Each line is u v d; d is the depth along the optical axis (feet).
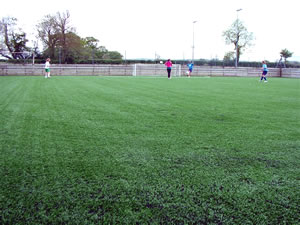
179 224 5.70
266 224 5.78
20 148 10.77
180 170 8.63
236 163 9.35
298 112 20.24
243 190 7.32
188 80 68.18
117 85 44.73
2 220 5.82
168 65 75.20
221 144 11.57
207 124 15.58
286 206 6.54
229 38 151.64
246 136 12.97
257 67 124.06
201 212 6.18
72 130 13.75
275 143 11.84
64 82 51.06
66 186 7.43
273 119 17.37
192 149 10.82
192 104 23.79
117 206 6.40
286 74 112.37
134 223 5.72
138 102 24.44
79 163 9.16
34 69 91.35
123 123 15.51
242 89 41.96
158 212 6.15
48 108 20.54
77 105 22.16
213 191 7.22
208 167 8.94
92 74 99.45
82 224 5.69
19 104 22.40
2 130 13.67
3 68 87.66
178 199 6.75
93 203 6.54
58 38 125.59
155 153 10.27
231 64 126.62
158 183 7.65
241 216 6.06
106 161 9.36
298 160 9.75
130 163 9.20
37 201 6.63
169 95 30.78
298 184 7.77
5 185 7.48
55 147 10.91
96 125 14.92
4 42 118.21
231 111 20.33
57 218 5.91
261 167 9.03
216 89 40.91
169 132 13.53
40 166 8.88
